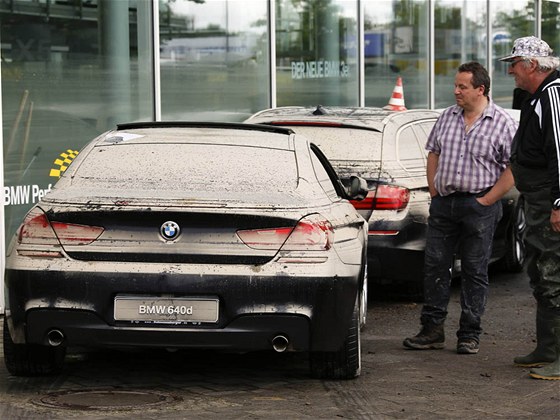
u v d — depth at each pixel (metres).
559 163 8.12
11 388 7.79
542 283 8.52
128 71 13.70
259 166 8.09
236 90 15.57
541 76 8.37
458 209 9.43
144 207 7.38
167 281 7.32
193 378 8.22
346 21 17.86
